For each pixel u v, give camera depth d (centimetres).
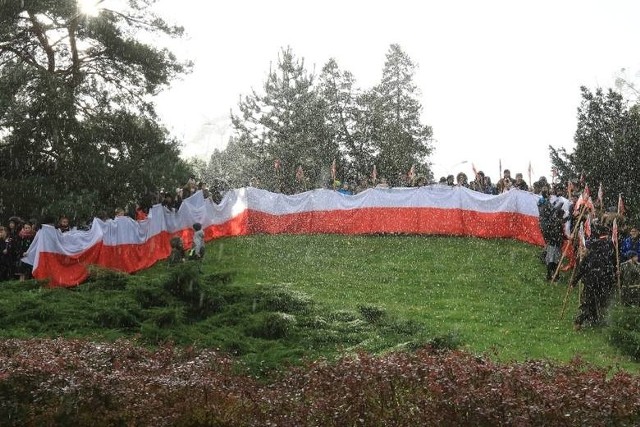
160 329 1455
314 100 4938
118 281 1792
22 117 3042
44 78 3125
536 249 2547
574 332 1733
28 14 3300
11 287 1769
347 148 4919
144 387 958
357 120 4931
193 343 1388
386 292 2069
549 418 828
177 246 2205
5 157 3141
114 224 2298
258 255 2541
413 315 1823
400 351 1194
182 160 3609
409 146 4853
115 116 3538
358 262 2430
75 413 923
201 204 2777
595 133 3161
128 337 1465
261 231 2906
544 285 2161
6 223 2848
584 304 1762
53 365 998
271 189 4800
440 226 2783
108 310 1538
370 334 1570
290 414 912
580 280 1827
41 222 2738
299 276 2248
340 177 4700
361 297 2014
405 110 5288
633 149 3005
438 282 2180
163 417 902
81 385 938
